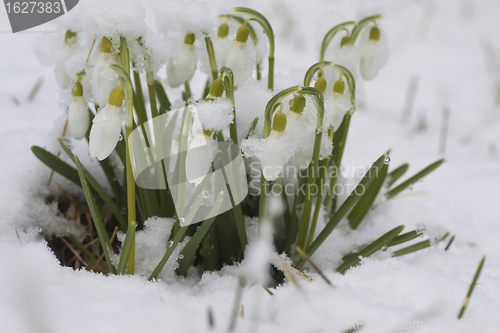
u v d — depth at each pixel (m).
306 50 1.12
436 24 1.33
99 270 0.53
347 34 0.51
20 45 0.94
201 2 0.50
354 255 0.51
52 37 0.51
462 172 0.68
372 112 0.88
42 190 0.55
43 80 0.76
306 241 0.52
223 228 0.51
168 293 0.48
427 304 0.47
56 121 0.55
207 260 0.51
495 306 0.48
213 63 0.50
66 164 0.52
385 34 0.52
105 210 0.55
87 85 0.50
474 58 1.15
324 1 1.44
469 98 0.95
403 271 0.49
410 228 0.59
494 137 0.80
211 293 0.49
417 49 1.20
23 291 0.44
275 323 0.47
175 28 0.50
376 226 0.58
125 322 0.44
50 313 0.44
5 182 0.53
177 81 0.52
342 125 0.53
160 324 0.45
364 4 0.51
